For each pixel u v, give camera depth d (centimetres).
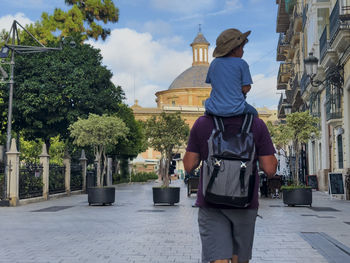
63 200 1931
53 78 2792
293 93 3428
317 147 2809
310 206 1475
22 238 789
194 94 9656
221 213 269
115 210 1384
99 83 2992
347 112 1841
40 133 2980
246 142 257
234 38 279
